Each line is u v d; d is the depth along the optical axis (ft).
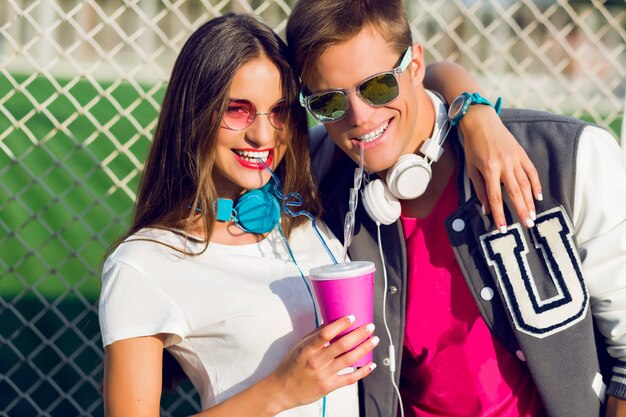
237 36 7.06
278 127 7.30
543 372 7.25
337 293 6.54
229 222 7.48
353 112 7.16
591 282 7.25
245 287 7.12
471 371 7.46
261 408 6.61
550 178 7.29
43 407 13.60
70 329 15.34
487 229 7.44
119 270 6.97
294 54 7.29
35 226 19.22
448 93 8.16
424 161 7.43
